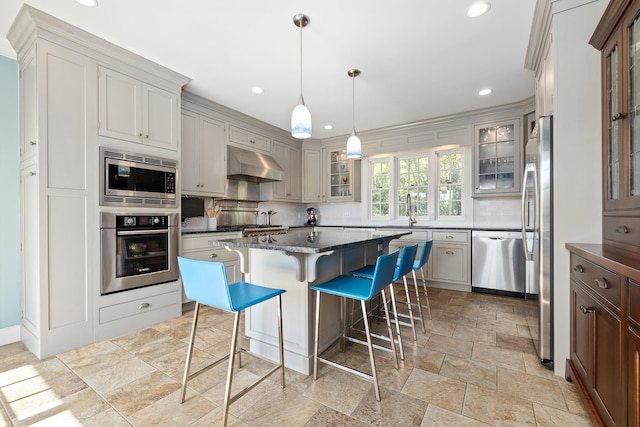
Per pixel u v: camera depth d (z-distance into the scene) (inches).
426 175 186.1
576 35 71.4
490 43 93.7
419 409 60.8
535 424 56.2
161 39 91.4
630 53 54.7
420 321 110.3
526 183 91.8
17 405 62.4
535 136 88.3
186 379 63.2
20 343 92.0
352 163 203.3
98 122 92.5
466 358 82.2
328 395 65.7
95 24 83.7
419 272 166.4
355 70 111.0
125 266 98.4
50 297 83.0
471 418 58.0
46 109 82.2
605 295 49.4
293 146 206.7
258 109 153.6
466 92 131.7
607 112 65.7
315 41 92.5
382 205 202.8
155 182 107.0
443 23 83.7
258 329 84.9
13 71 96.0
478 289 151.0
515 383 69.9
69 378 72.4
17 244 96.2
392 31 87.3
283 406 61.9
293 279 77.8
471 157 163.3
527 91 130.9
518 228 146.9
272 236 94.3
